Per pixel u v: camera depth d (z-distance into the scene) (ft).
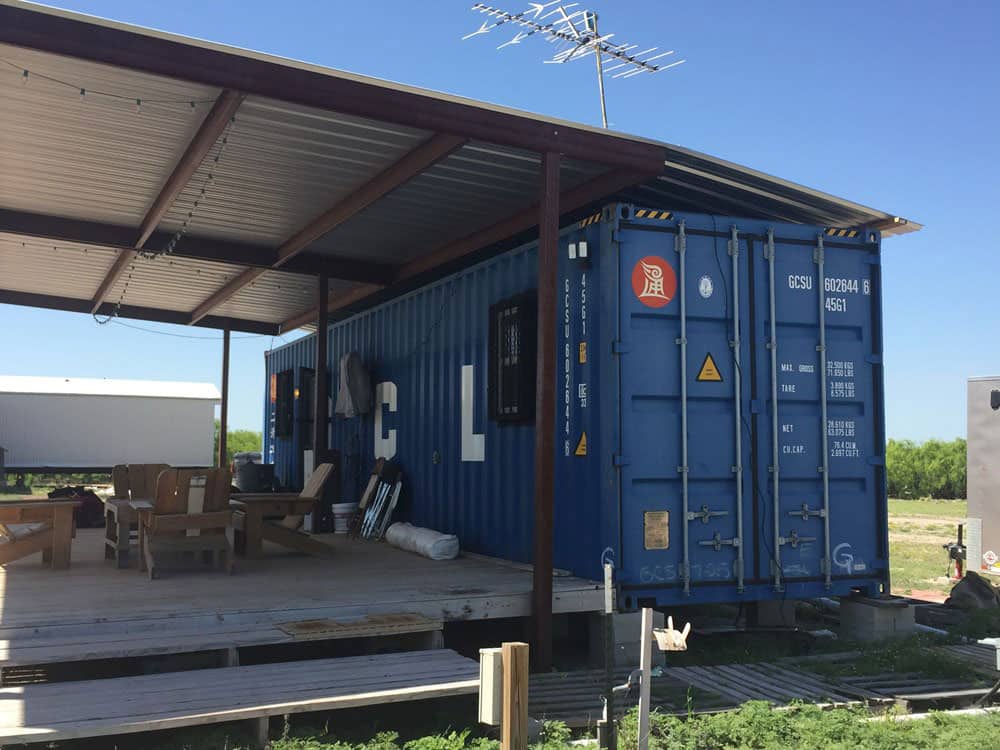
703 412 25.08
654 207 29.78
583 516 25.43
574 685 20.35
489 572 27.22
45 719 14.32
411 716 17.83
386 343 42.22
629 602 24.11
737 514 25.11
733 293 25.57
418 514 37.32
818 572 25.96
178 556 30.55
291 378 56.95
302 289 48.83
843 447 26.61
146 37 18.94
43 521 26.94
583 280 25.95
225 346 59.72
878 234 27.50
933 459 109.70
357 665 18.37
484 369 32.37
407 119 21.50
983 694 19.86
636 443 24.29
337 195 31.53
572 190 28.19
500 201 31.27
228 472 26.32
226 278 46.98
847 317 26.99
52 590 22.95
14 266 45.37
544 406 22.94
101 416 82.79
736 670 22.09
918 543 54.29
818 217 28.60
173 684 16.67
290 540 30.73
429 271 42.29
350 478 45.80
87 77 22.18
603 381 24.61
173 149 27.48
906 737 16.57
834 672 21.97
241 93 20.24
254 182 30.22
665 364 24.77
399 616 21.04
